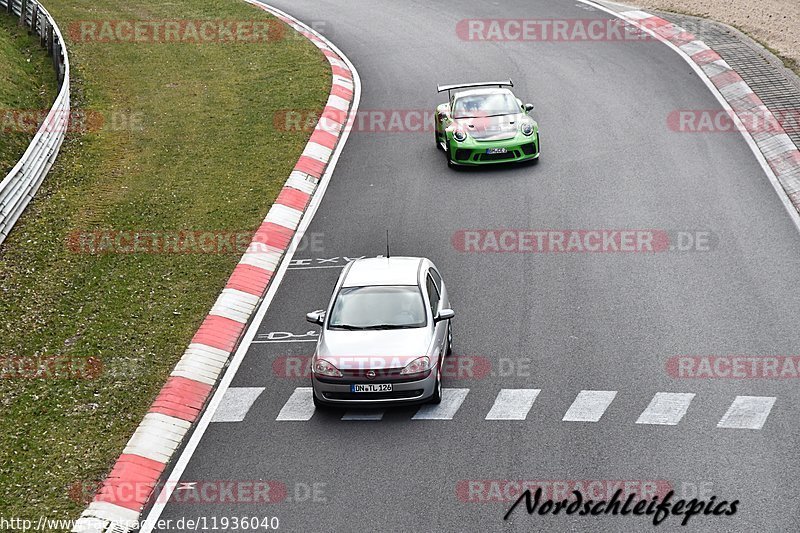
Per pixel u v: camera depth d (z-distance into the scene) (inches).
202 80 3966.5
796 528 1451.8
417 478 1641.2
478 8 5012.3
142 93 3809.1
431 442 1745.8
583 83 3804.1
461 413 1831.9
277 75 3998.5
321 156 3235.7
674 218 2632.9
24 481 1702.8
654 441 1699.1
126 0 5211.6
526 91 3762.3
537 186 2910.9
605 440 1713.8
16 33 4313.5
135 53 4291.3
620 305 2203.5
